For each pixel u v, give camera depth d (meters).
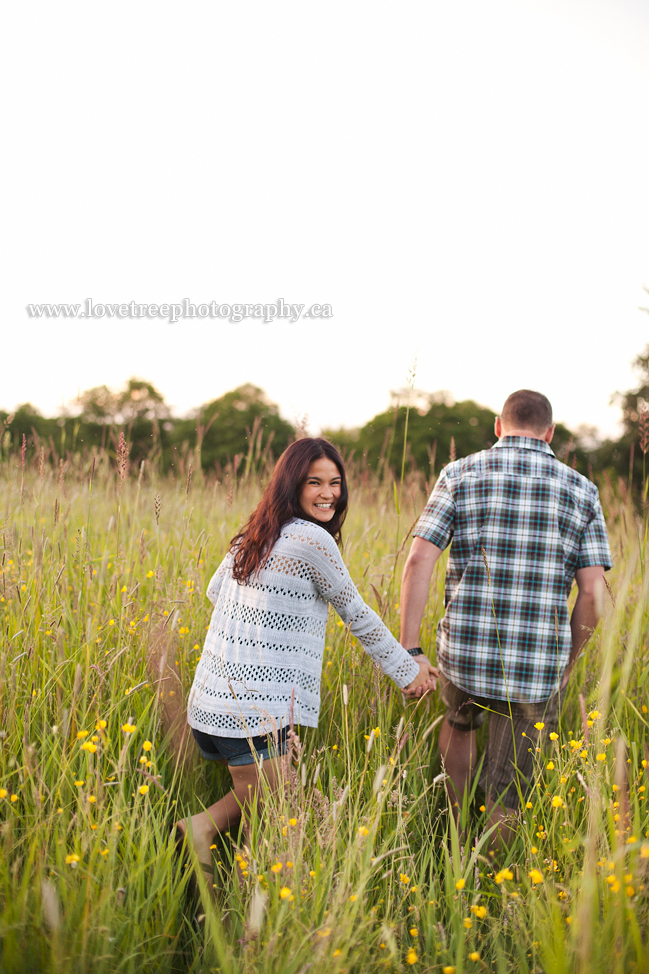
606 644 1.46
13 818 1.50
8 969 1.20
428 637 2.73
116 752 1.88
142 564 3.01
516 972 1.42
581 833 1.70
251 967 1.27
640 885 1.37
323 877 1.41
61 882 1.35
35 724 1.89
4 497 3.43
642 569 2.55
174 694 2.09
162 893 1.51
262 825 1.68
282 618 1.85
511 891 1.56
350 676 2.39
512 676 2.13
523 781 2.10
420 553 2.25
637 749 2.12
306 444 2.00
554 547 2.17
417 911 1.46
